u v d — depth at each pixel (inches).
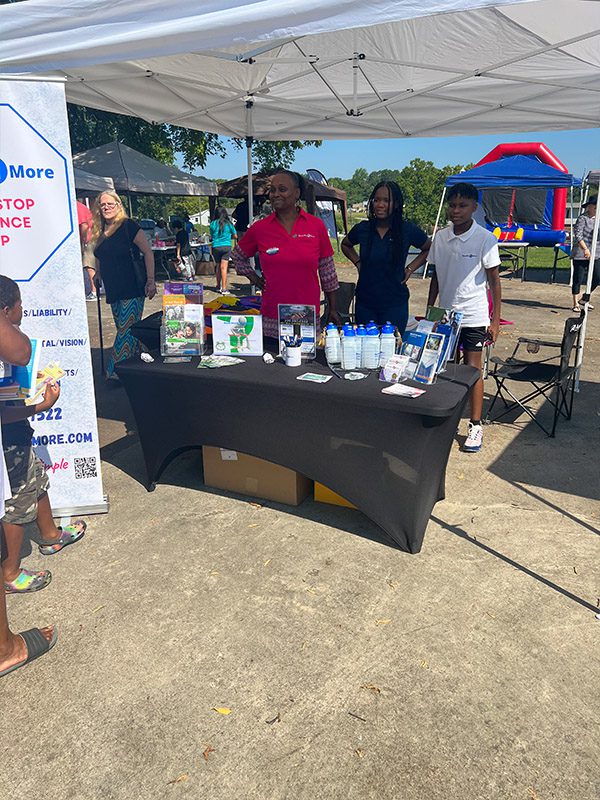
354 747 80.1
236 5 95.5
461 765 77.3
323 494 143.2
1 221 120.0
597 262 365.7
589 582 114.2
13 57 110.0
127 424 201.6
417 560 121.3
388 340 127.8
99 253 219.3
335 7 90.2
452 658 95.3
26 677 93.3
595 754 78.5
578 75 195.6
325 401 117.6
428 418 109.1
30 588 113.4
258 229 152.9
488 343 169.0
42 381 107.4
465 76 187.9
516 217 574.9
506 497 147.7
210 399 131.6
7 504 106.5
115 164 502.9
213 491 151.6
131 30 102.3
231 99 230.7
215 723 84.4
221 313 147.6
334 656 96.2
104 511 141.3
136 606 109.0
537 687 89.4
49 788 75.6
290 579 115.6
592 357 281.1
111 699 88.9
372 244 162.2
